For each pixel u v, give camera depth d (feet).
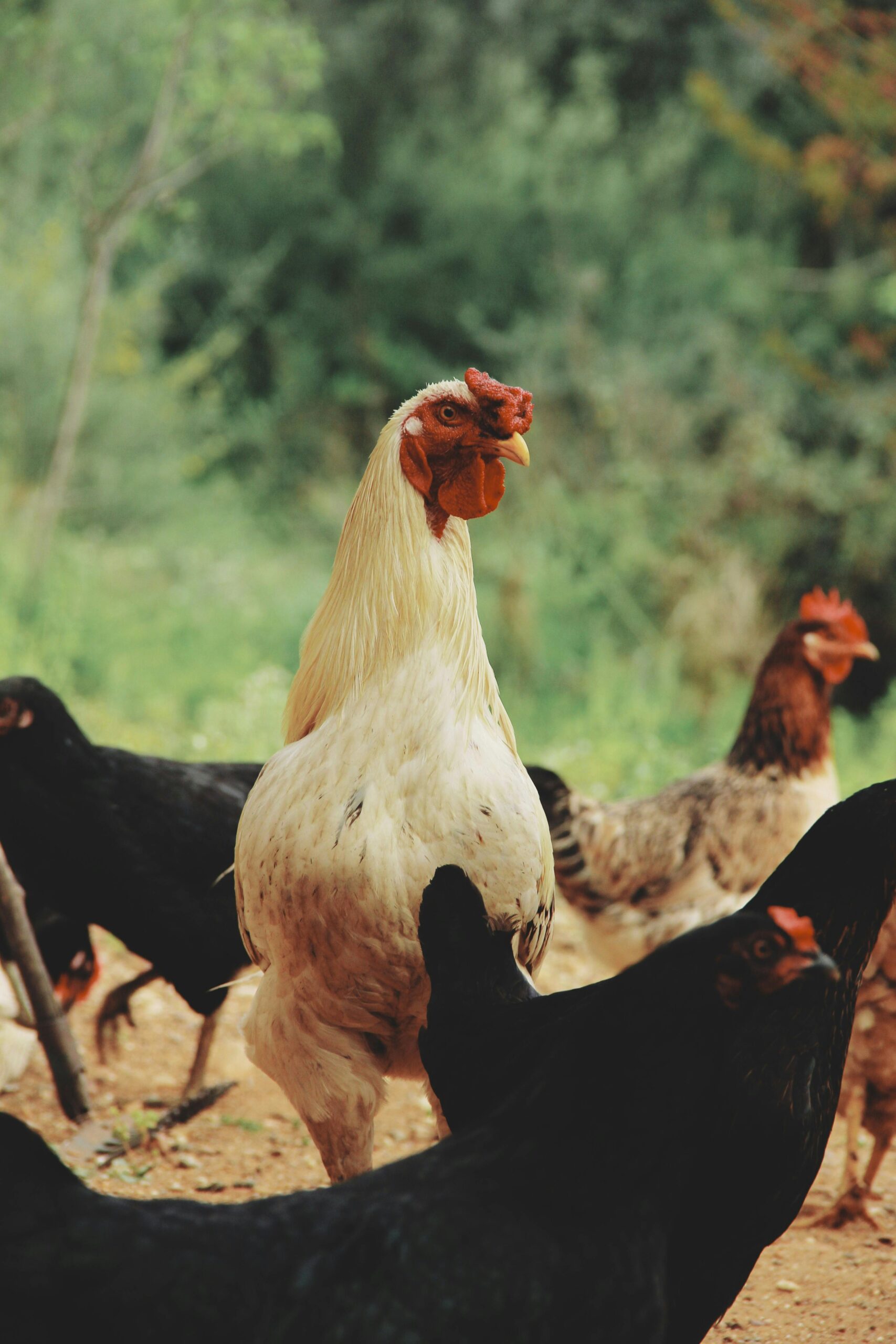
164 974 17.02
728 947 7.84
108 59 47.98
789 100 67.36
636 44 79.15
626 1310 7.42
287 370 71.51
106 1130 15.57
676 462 57.82
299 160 75.92
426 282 74.13
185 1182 15.14
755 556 55.26
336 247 75.25
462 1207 7.48
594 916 20.04
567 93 81.00
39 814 15.81
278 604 50.72
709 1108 8.13
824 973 7.61
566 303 68.28
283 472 69.05
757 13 57.00
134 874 16.12
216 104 43.09
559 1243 7.43
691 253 69.46
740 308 68.08
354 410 72.79
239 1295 7.04
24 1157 7.20
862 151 49.44
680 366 65.10
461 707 10.91
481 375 10.98
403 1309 7.07
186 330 74.18
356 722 10.81
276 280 75.66
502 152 74.43
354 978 10.63
